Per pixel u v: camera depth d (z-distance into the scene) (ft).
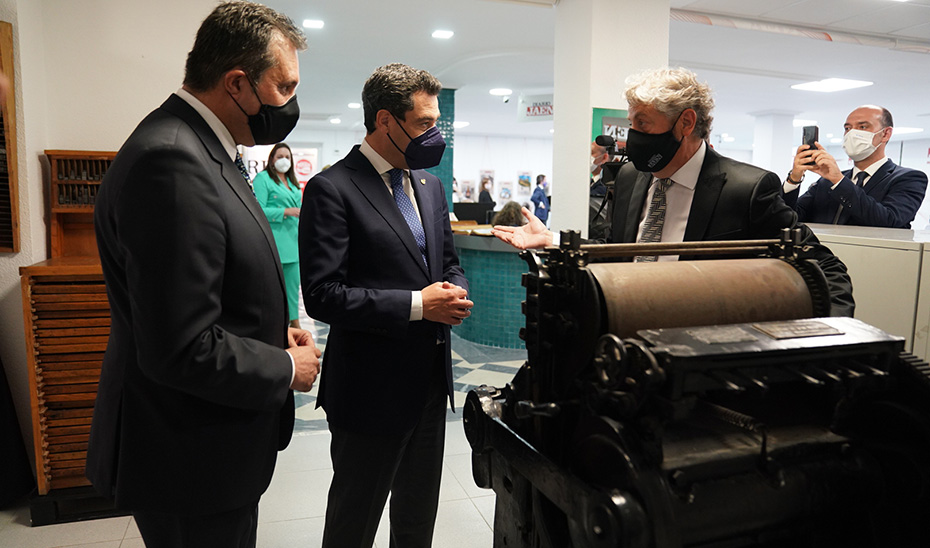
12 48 7.43
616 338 2.45
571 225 13.05
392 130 5.00
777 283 3.15
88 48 8.25
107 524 7.44
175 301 3.16
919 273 4.77
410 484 5.49
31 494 7.54
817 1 15.26
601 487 2.52
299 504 8.03
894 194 10.15
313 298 4.71
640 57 12.59
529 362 3.13
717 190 4.73
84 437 7.54
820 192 9.38
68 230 8.41
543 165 60.39
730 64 22.75
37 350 7.29
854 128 10.57
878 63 22.26
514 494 3.32
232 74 3.64
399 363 5.02
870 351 2.75
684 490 2.48
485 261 16.48
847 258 5.40
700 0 15.19
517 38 19.54
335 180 4.99
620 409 2.48
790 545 3.07
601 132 12.44
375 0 15.61
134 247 3.16
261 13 3.69
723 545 2.66
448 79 27.02
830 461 2.87
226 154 3.75
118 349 3.63
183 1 8.52
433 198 5.67
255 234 3.75
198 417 3.61
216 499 3.69
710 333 2.59
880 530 2.97
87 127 8.36
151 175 3.20
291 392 4.41
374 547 7.01
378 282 5.01
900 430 2.98
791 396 3.18
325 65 24.17
